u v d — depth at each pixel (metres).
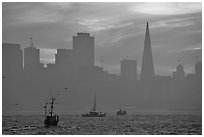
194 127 153.38
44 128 147.75
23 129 143.62
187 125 160.50
